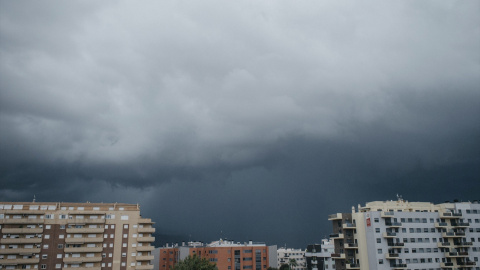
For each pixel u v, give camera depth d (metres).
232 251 175.75
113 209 136.50
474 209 136.00
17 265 120.69
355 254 127.75
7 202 127.75
